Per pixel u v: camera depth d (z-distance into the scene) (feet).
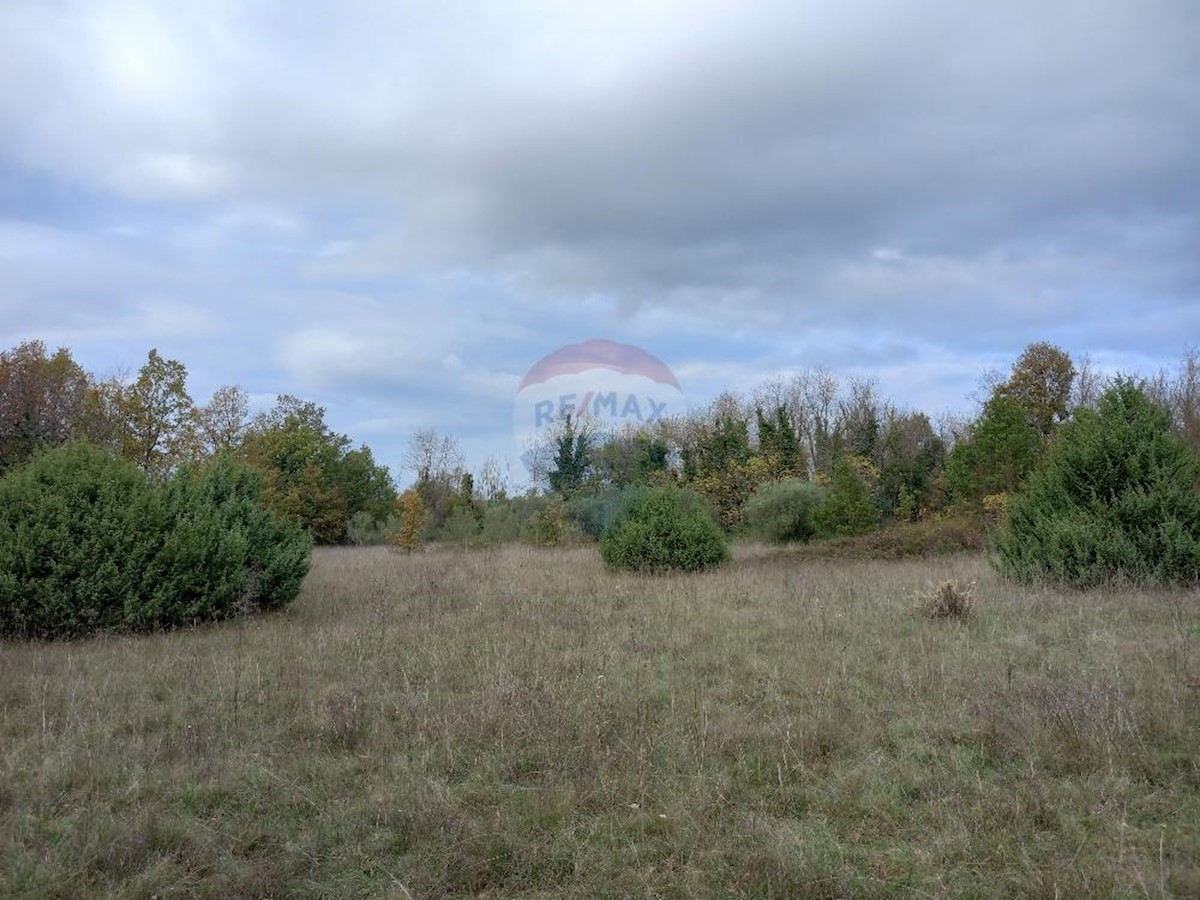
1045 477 38.47
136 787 14.56
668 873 11.51
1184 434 67.51
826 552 59.82
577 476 87.30
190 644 27.66
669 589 38.99
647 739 16.48
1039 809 12.96
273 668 23.66
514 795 14.25
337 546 104.17
